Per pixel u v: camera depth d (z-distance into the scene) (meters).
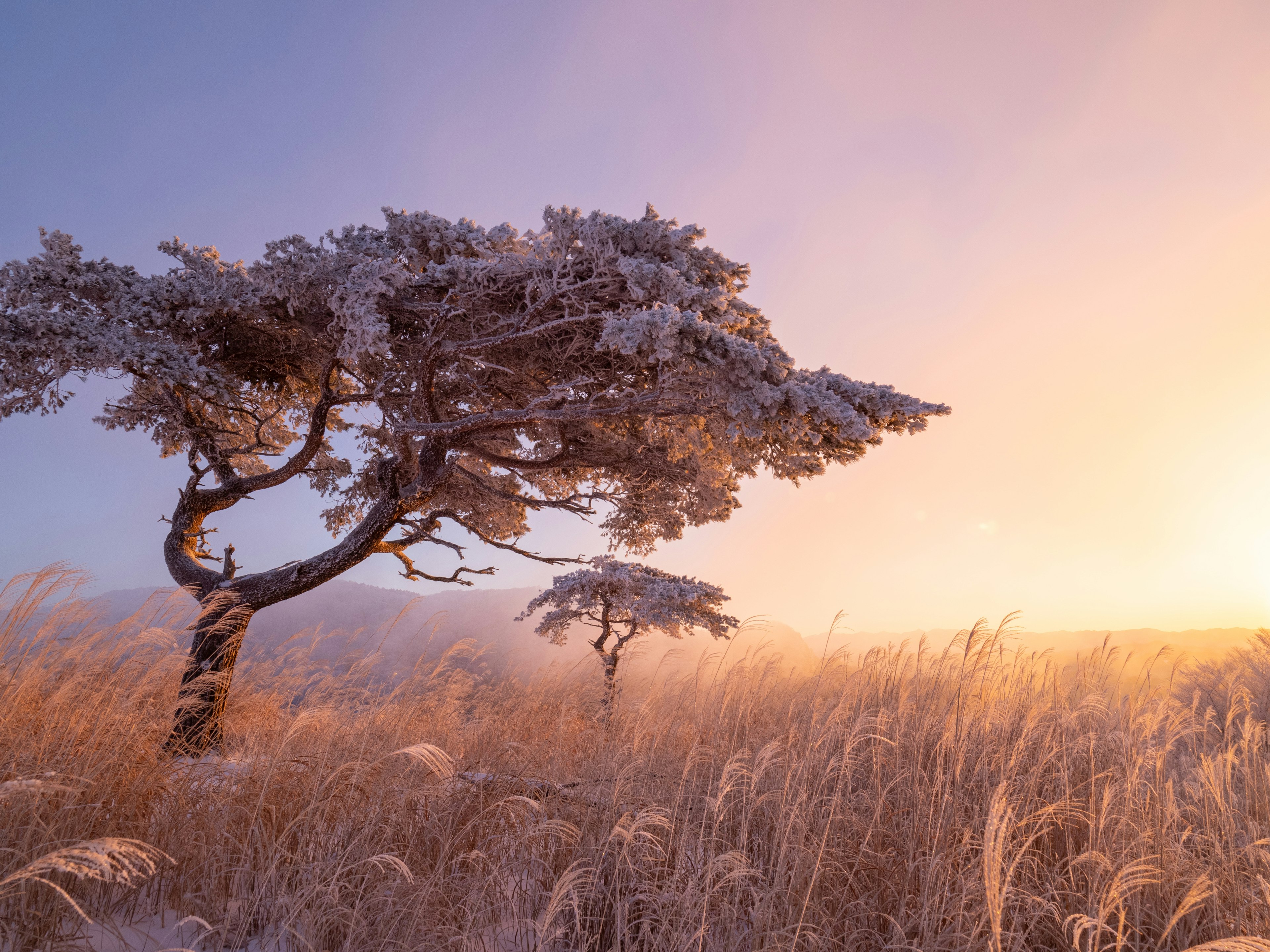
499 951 3.58
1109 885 3.40
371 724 6.00
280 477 10.60
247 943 3.51
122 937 3.30
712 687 6.84
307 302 8.46
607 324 6.82
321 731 5.67
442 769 4.43
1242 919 3.43
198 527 10.66
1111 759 5.10
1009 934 3.30
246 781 4.66
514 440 11.52
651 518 11.52
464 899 3.73
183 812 4.30
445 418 10.65
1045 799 4.72
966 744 5.15
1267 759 5.37
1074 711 5.57
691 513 11.13
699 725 6.38
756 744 5.79
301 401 11.98
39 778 3.75
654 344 6.71
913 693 6.50
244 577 9.88
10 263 8.04
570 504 10.96
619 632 16.91
